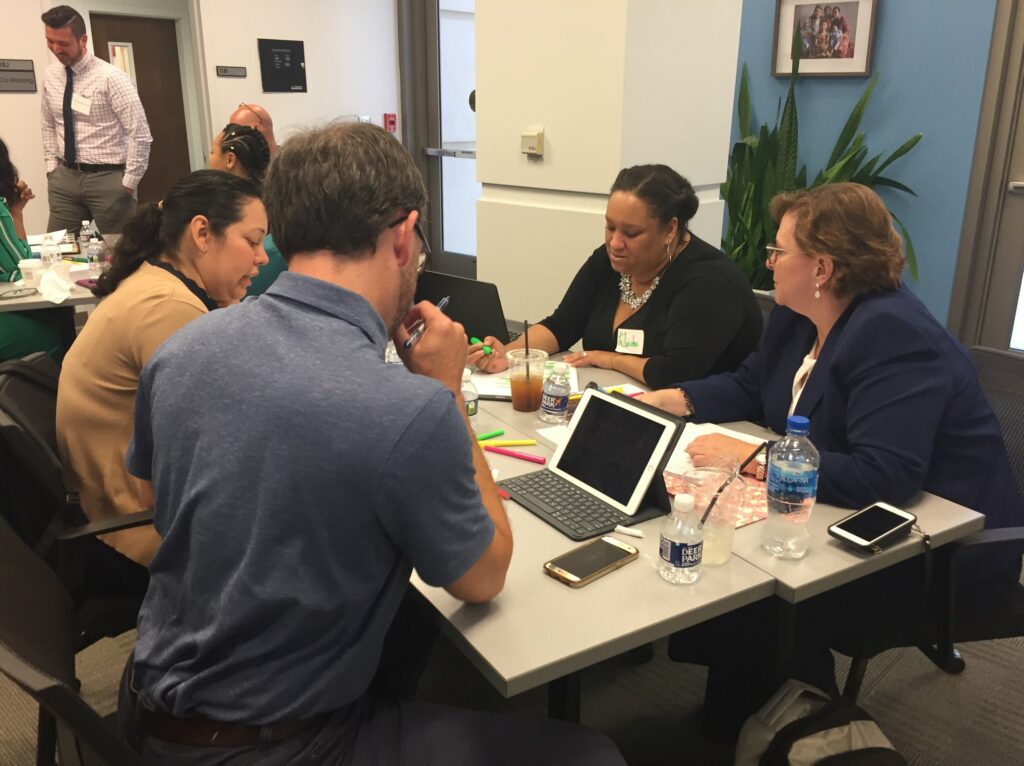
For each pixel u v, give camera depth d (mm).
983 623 1580
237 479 916
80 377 1713
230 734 985
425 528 941
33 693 841
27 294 3125
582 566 1255
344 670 992
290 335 952
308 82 5633
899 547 1348
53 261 3682
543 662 1047
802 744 1343
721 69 3191
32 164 5363
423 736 1102
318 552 919
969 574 1577
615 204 2195
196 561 961
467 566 998
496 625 1121
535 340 2477
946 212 3697
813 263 1612
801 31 3941
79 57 4668
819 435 1646
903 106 3719
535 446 1756
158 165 6605
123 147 4898
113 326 1695
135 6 6125
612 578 1244
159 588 1058
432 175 6137
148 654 1040
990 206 3590
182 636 1013
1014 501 1649
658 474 1422
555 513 1439
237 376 935
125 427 1730
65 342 3402
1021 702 2016
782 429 1850
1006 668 2145
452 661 2186
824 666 1680
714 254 2295
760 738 1383
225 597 944
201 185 1842
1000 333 3705
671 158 3109
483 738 1109
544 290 3359
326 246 986
